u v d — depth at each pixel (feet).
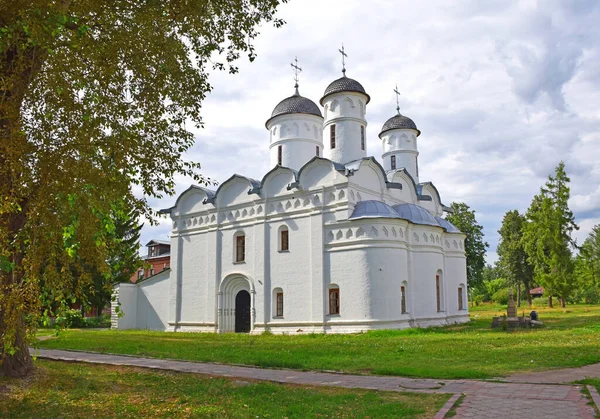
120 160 38.91
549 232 176.96
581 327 93.30
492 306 255.29
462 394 35.09
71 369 51.75
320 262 103.09
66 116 37.24
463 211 196.65
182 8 46.03
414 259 108.37
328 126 125.59
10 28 31.17
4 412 32.86
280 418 29.94
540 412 29.68
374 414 30.32
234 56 53.26
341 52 130.93
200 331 120.67
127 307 134.62
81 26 35.35
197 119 50.90
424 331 94.17
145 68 44.09
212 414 31.07
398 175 123.85
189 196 131.44
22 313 35.53
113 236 41.50
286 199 110.93
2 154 31.22
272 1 51.16
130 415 31.71
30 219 32.17
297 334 100.73
